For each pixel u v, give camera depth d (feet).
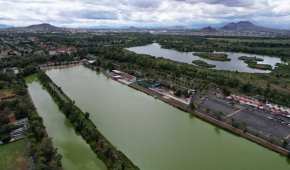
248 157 312.91
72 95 524.52
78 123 360.28
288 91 559.38
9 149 302.86
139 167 282.56
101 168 278.05
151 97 531.09
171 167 285.23
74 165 282.15
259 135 353.72
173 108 469.98
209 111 428.97
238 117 405.59
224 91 531.50
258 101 493.36
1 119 355.56
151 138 350.64
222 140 353.72
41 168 244.01
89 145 321.32
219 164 295.07
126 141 338.54
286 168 292.20
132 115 429.38
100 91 563.07
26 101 425.69
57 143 325.42
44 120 391.24
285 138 339.77
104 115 422.82
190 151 321.32
